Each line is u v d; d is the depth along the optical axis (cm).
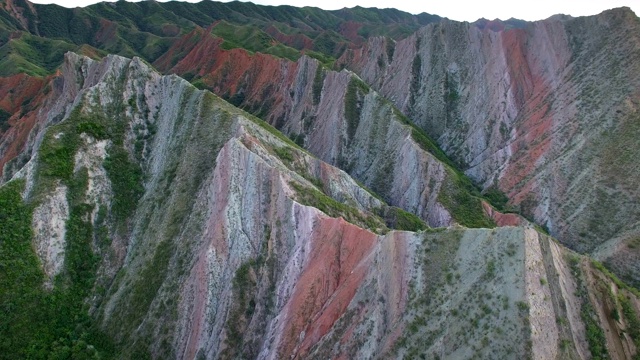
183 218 5788
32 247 5512
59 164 6162
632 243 6138
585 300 3891
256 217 5394
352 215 5738
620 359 3706
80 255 5750
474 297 3825
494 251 3953
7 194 5812
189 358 4825
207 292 5038
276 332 4562
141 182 6606
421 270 4156
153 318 5103
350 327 4191
